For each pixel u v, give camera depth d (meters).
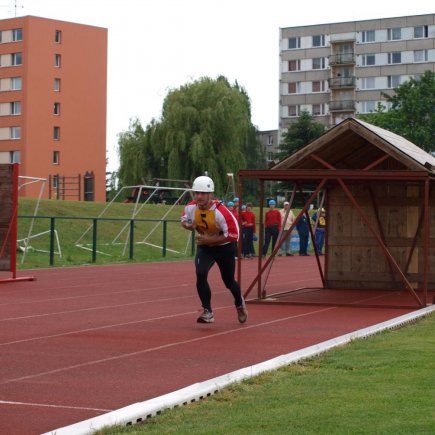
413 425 6.01
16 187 21.02
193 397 7.03
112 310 14.86
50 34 90.25
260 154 89.12
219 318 13.71
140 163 67.56
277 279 23.84
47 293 18.20
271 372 8.26
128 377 8.38
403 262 19.33
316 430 5.91
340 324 12.95
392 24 103.50
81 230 37.03
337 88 105.62
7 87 90.12
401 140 18.08
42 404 7.12
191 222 12.41
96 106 93.75
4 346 10.48
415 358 9.03
